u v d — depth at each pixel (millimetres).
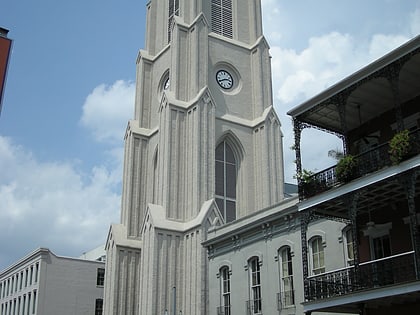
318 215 26531
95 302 72562
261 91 59750
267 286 32750
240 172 56781
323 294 24359
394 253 25219
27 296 72562
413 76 24953
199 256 46125
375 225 26234
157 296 46125
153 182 57781
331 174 25688
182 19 59375
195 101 53844
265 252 33438
